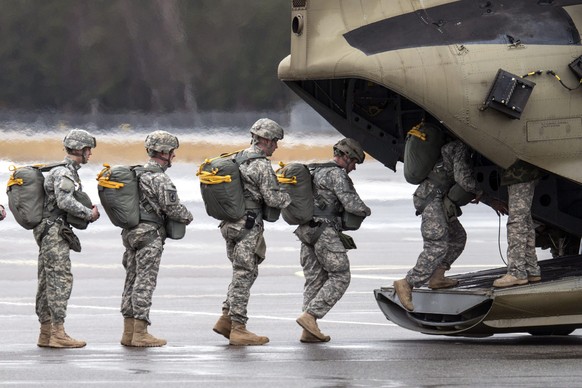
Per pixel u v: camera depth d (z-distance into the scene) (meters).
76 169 29.52
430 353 27.55
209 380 24.16
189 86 81.44
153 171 29.05
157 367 25.83
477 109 27.84
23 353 28.23
